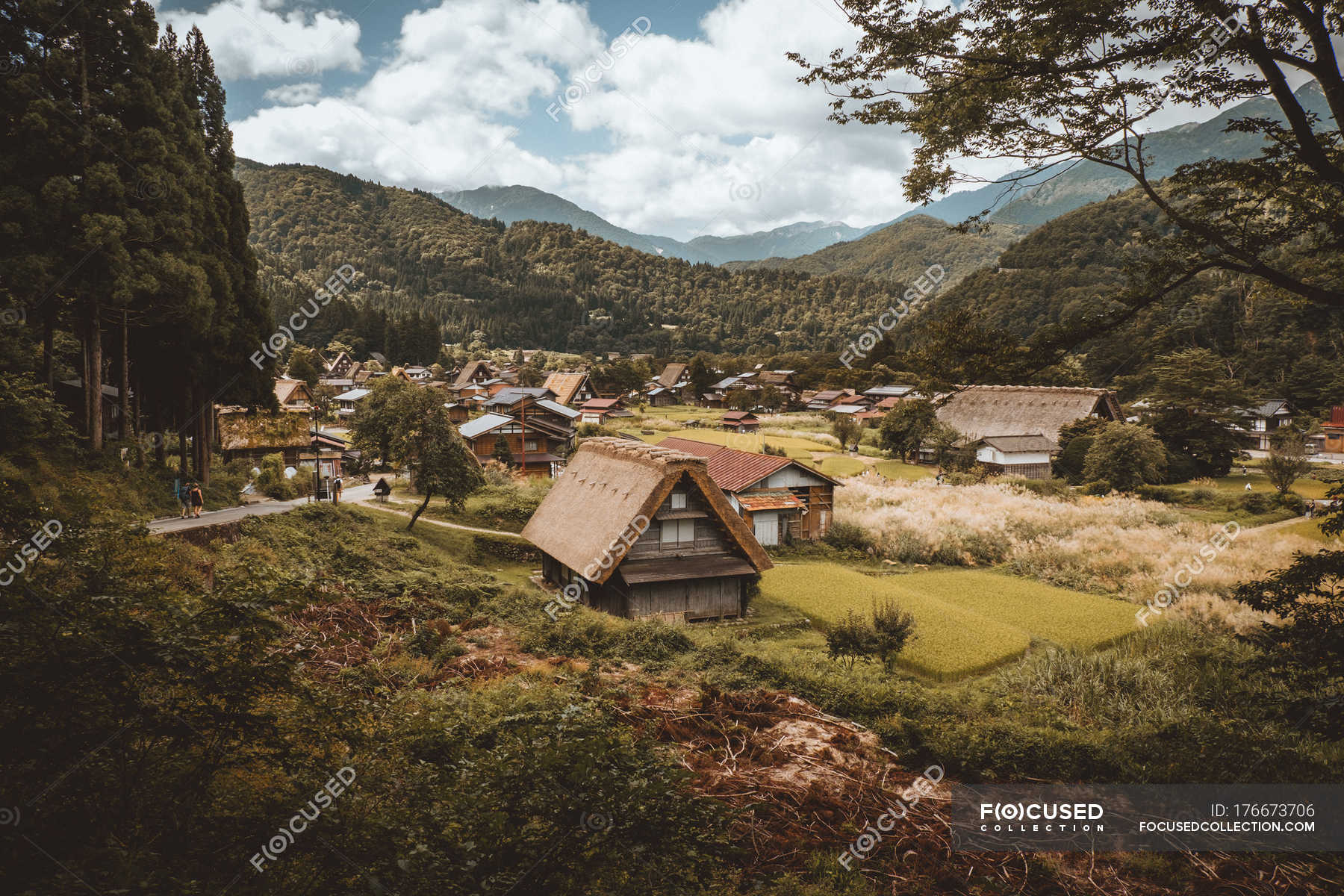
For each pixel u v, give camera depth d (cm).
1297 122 792
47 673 423
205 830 477
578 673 1295
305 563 1859
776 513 3478
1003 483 5347
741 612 2389
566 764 554
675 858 550
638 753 596
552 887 475
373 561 2066
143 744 477
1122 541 3347
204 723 471
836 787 921
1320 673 930
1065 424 6181
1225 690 1491
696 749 1004
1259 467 6356
